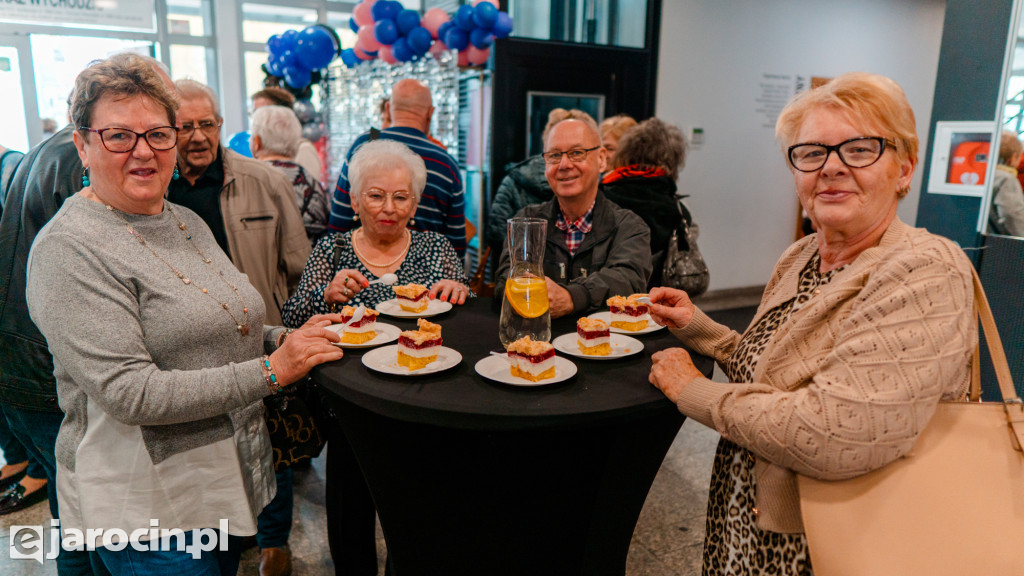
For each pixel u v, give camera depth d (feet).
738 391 3.32
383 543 7.35
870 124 3.11
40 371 5.35
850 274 3.17
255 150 9.61
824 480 3.04
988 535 2.85
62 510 4.07
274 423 4.99
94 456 3.89
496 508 4.31
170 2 20.33
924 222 10.02
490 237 10.23
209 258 4.41
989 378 7.65
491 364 4.36
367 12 13.24
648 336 5.22
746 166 18.51
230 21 21.07
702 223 18.26
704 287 7.75
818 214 3.28
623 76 16.07
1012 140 7.17
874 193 3.16
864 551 2.93
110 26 19.15
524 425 3.54
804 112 3.33
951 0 9.17
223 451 4.15
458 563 4.55
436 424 3.65
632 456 4.24
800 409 2.95
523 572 4.53
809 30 18.40
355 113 15.97
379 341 4.89
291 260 7.32
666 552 7.21
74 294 3.56
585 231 6.54
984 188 7.46
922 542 2.88
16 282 5.34
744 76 17.76
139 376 3.62
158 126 3.74
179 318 3.90
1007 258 7.29
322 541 7.39
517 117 14.79
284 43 14.11
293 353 4.09
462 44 11.50
